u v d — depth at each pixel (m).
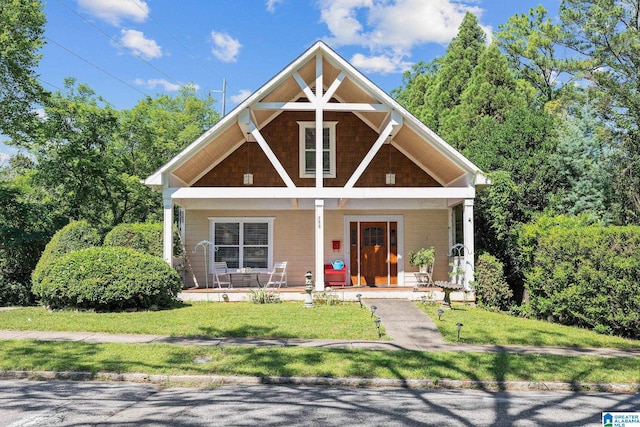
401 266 17.28
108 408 5.80
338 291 14.82
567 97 25.95
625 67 23.30
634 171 21.81
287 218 17.42
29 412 5.61
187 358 7.94
